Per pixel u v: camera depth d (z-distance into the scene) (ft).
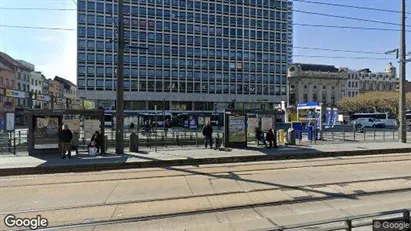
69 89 410.11
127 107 273.13
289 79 423.23
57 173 45.96
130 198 29.60
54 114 59.47
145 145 75.97
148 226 22.16
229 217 23.88
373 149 65.46
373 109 275.59
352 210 25.09
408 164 48.96
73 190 33.27
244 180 37.01
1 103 191.62
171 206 26.78
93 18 263.49
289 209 25.62
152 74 279.69
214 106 297.53
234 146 68.85
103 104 263.90
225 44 301.84
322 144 75.61
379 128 160.66
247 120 71.56
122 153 59.72
